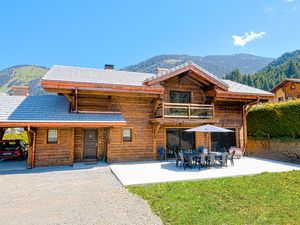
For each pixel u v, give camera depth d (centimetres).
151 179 830
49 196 649
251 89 1609
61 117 1109
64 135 1211
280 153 1381
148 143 1362
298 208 543
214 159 1091
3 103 1207
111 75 1484
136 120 1350
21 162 1312
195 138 1488
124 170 1020
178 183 781
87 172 1004
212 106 1428
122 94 1239
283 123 1384
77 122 1079
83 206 560
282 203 579
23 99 1321
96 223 457
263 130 1536
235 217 488
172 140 1432
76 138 1259
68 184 791
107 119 1171
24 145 1553
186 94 1507
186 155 1075
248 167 1095
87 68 1642
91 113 1210
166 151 1379
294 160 1280
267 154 1487
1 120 990
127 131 1337
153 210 532
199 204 568
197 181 816
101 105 1301
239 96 1466
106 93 1202
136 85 1195
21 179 873
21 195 662
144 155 1341
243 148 1620
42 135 1173
